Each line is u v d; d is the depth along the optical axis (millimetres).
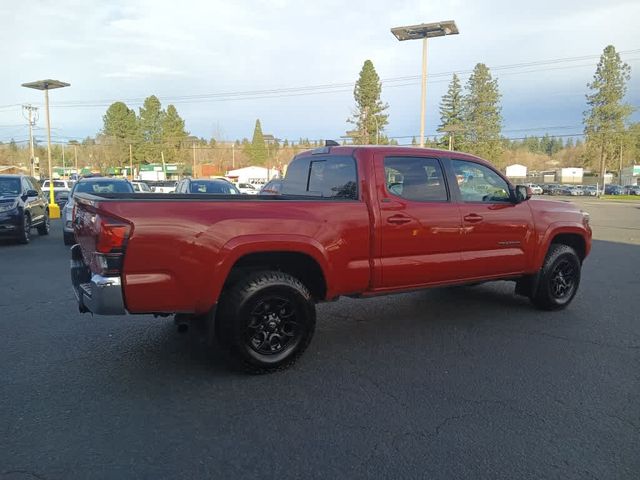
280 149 102938
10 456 2967
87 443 3125
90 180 13469
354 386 4031
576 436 3262
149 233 3713
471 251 5480
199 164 92625
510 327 5691
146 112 81688
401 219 4898
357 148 4980
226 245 3949
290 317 4340
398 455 3021
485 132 69688
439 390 3963
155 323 5695
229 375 4230
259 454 3027
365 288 4789
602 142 65812
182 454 3018
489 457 3008
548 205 6266
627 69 64750
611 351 4891
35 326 5551
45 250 11648
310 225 4332
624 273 9211
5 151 109000
